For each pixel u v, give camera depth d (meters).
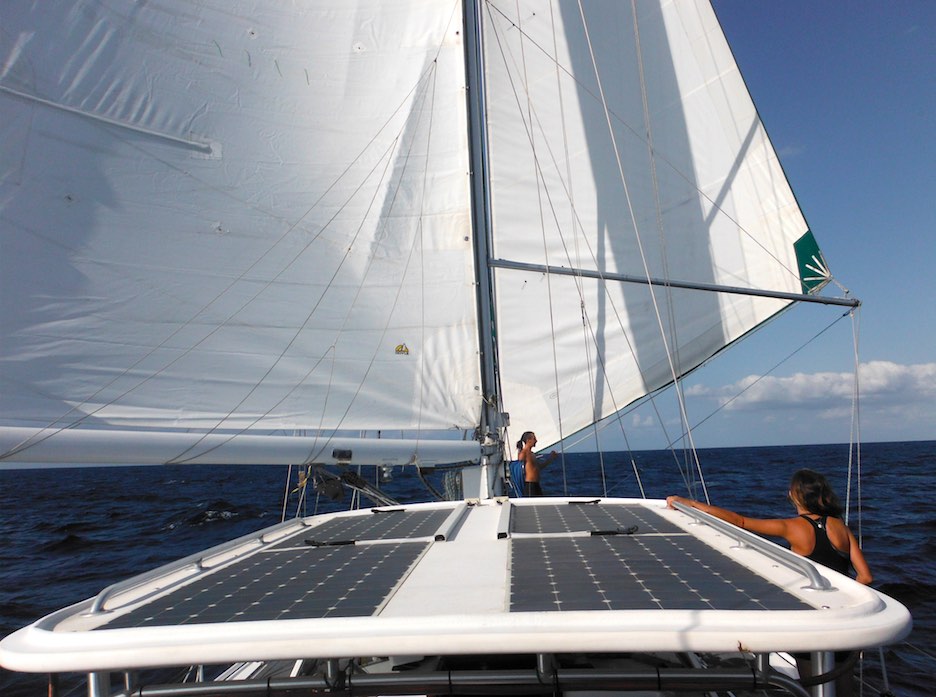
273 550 2.87
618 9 7.85
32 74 4.84
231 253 5.47
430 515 3.68
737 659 2.55
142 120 5.22
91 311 4.93
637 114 7.77
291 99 5.83
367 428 5.79
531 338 7.66
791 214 7.34
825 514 3.20
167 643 1.74
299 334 5.64
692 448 6.77
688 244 7.67
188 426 5.20
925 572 9.68
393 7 6.18
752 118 7.48
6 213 4.68
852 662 1.85
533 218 7.73
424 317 6.05
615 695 2.37
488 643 1.68
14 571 11.92
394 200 6.06
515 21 7.68
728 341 7.62
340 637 1.71
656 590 1.93
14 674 6.62
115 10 5.16
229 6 5.62
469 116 6.31
